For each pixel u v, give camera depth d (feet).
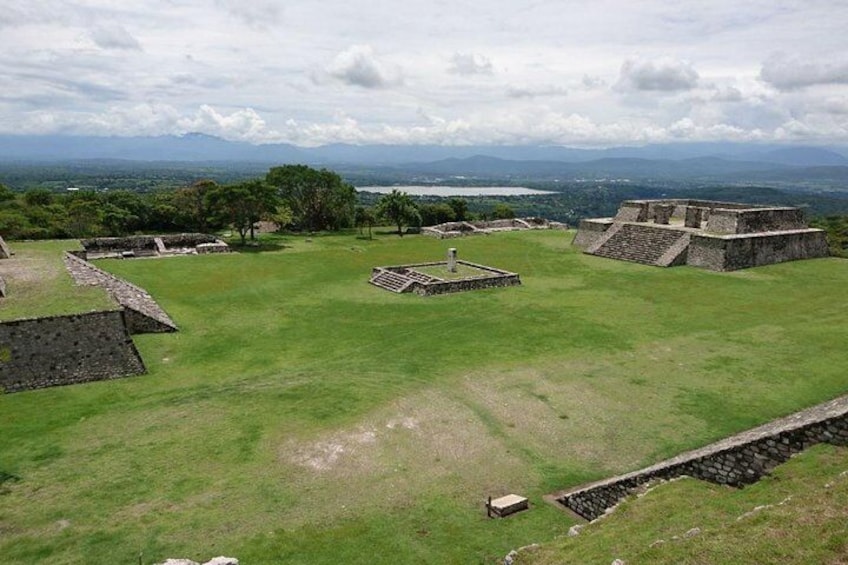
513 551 38.58
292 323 99.91
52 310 79.05
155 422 62.23
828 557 29.84
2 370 71.10
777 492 41.45
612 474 51.93
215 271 139.74
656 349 83.66
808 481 42.37
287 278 135.33
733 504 40.55
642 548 34.91
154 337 92.27
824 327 92.63
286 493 48.47
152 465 53.01
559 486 50.24
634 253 155.12
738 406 64.54
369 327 97.35
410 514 45.78
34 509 46.01
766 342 85.76
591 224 178.29
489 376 74.49
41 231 177.99
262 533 43.11
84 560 40.06
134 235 201.36
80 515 45.27
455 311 106.22
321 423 61.21
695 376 73.26
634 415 62.90
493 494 48.93
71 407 66.54
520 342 88.12
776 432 47.24
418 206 241.55
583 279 132.05
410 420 61.98
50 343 75.10
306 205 229.45
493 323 98.32
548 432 59.52
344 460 53.83
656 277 131.95
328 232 226.17
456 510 46.44
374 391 69.87
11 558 40.24
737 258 138.51
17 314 76.95
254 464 53.11
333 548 41.47
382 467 52.70
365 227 240.94
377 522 44.65
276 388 71.56
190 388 72.54
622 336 90.02
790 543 31.58
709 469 48.11
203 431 59.82
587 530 40.40
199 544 41.75
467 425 60.95
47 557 40.40
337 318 102.73
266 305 111.55
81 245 145.69
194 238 183.11
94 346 77.15
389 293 121.19
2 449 56.18
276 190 195.31
